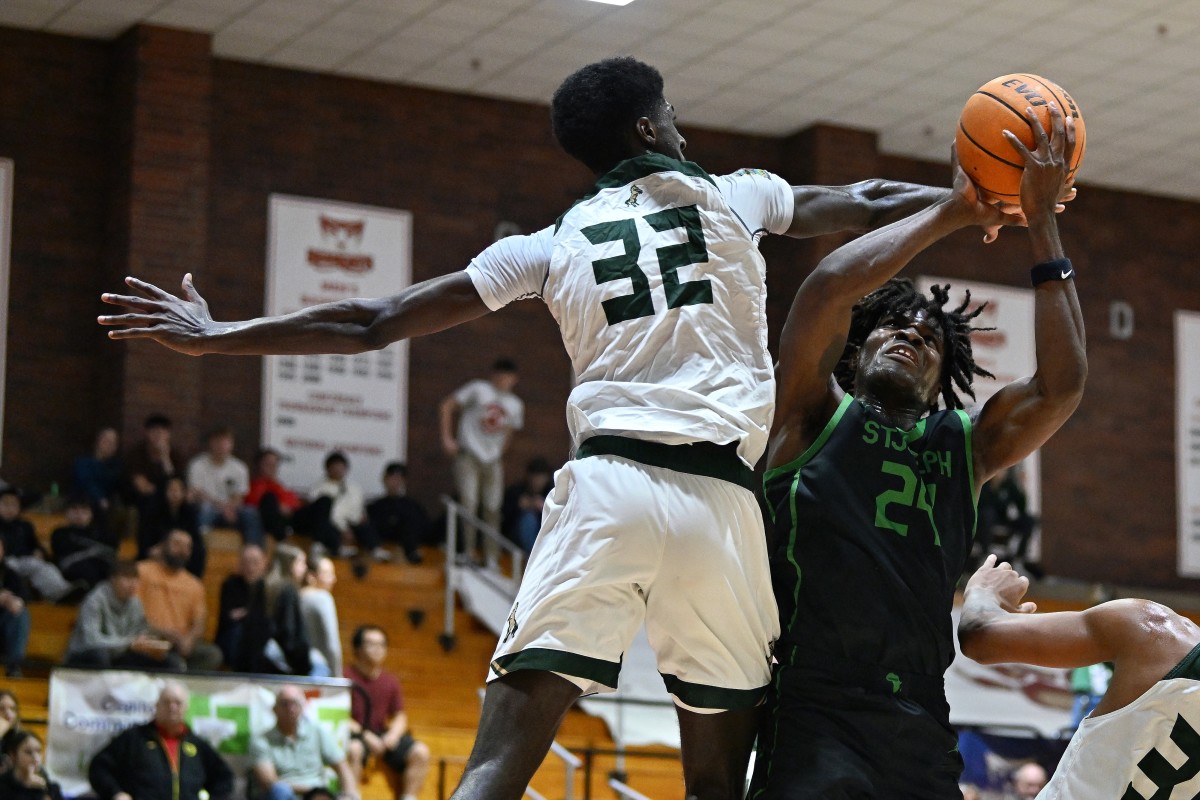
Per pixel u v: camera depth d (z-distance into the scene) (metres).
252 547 12.57
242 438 16.53
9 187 16.02
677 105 17.91
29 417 15.85
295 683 10.90
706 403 3.20
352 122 17.42
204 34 16.12
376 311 3.46
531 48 16.72
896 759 3.49
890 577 3.58
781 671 3.55
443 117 17.81
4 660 11.73
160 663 11.60
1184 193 20.70
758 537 3.34
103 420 15.89
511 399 16.33
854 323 4.06
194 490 14.36
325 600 12.37
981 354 19.28
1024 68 16.92
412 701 13.48
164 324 3.43
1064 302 3.66
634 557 3.19
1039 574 17.69
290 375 16.78
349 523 15.67
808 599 3.57
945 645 3.63
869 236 3.60
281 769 10.62
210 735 10.61
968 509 3.76
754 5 15.50
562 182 18.25
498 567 15.63
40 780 9.69
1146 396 20.33
